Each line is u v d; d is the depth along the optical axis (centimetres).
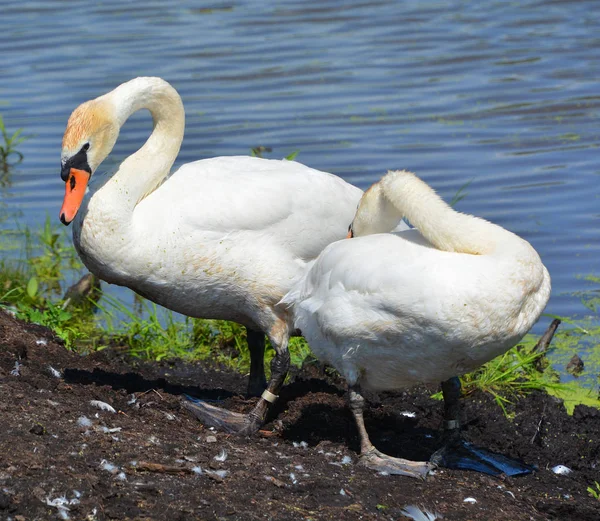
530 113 2261
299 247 1100
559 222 1733
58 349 1252
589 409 1194
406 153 2042
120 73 2502
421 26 3000
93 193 1072
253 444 977
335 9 3212
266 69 2581
